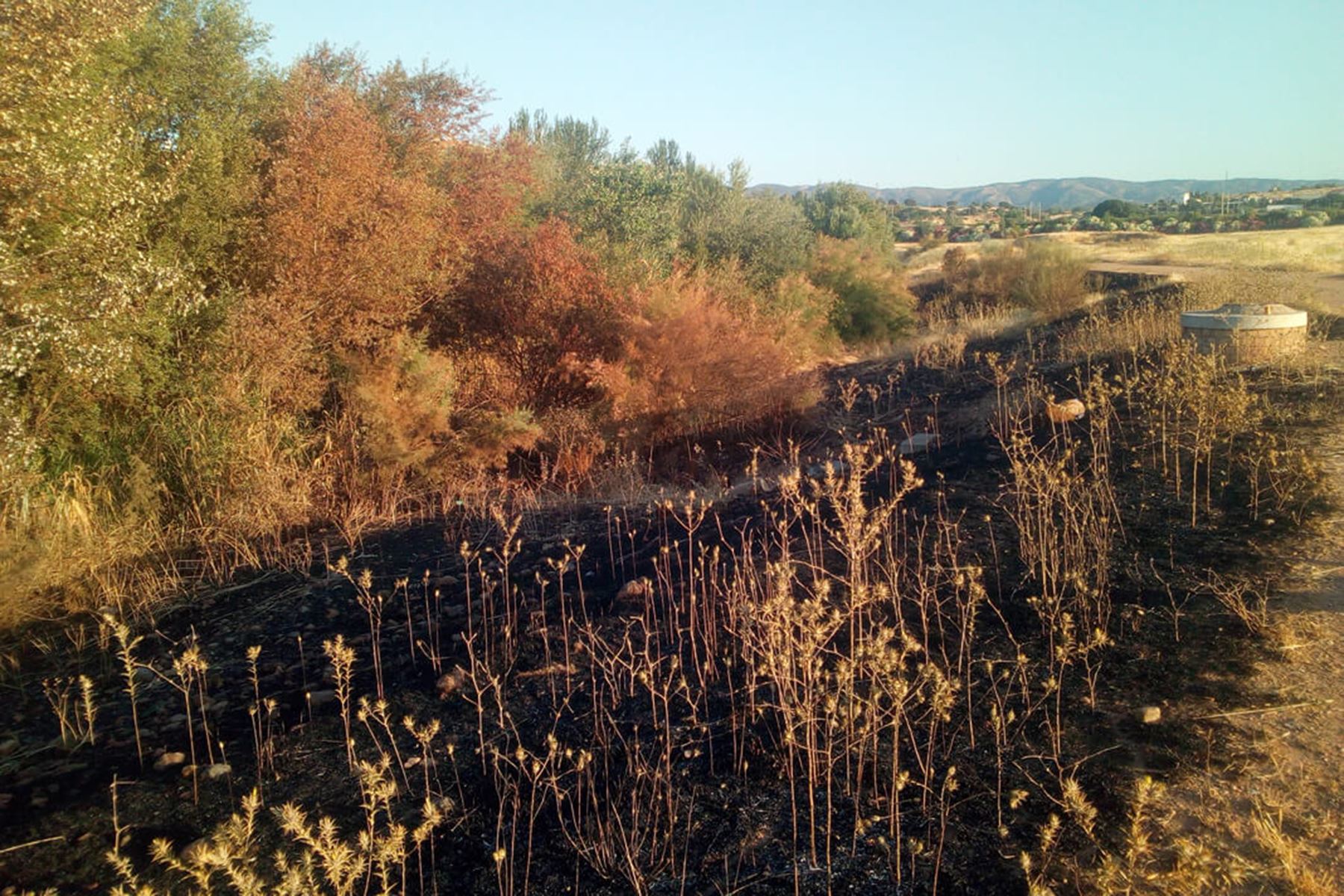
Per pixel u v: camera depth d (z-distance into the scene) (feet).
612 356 42.68
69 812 13.65
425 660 18.78
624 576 23.26
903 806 12.95
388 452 32.71
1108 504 24.16
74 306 27.73
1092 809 10.92
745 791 13.62
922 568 21.12
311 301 36.27
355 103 46.01
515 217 52.85
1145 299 62.59
